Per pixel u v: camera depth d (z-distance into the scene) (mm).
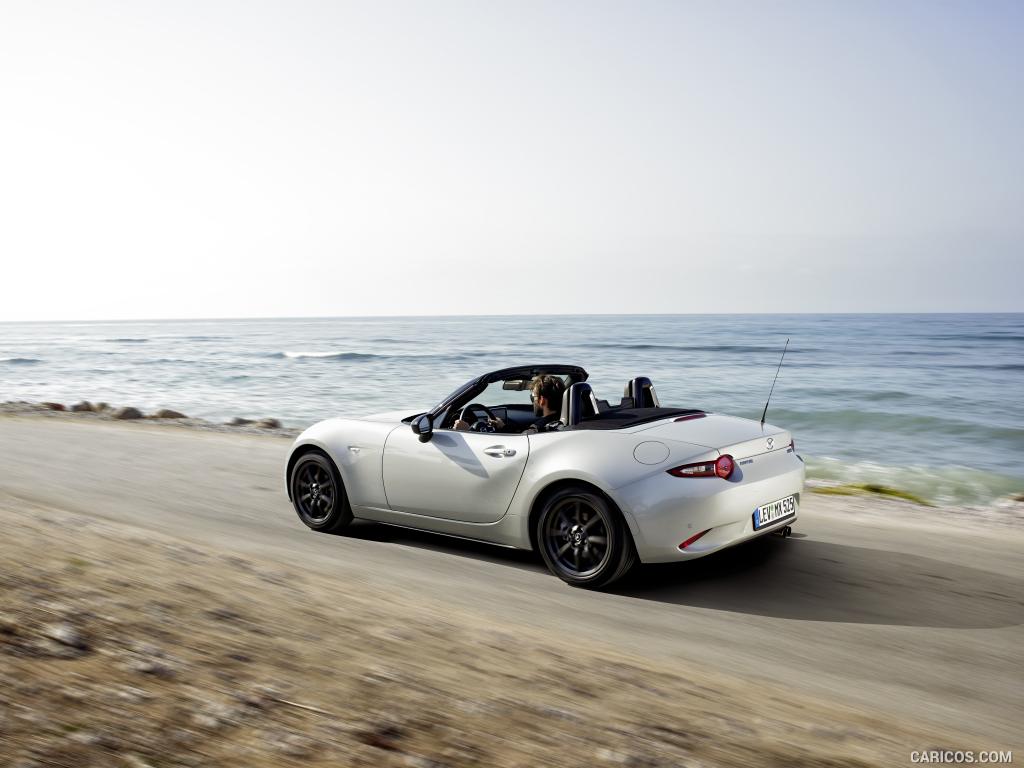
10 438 12211
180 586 3953
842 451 18562
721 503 4688
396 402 28438
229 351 76625
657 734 2688
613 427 5129
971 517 7742
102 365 54875
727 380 39000
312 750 2363
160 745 2311
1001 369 47000
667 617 4449
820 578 5223
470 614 4262
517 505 5266
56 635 3043
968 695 3410
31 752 2195
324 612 3842
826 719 3018
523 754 2451
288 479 6609
